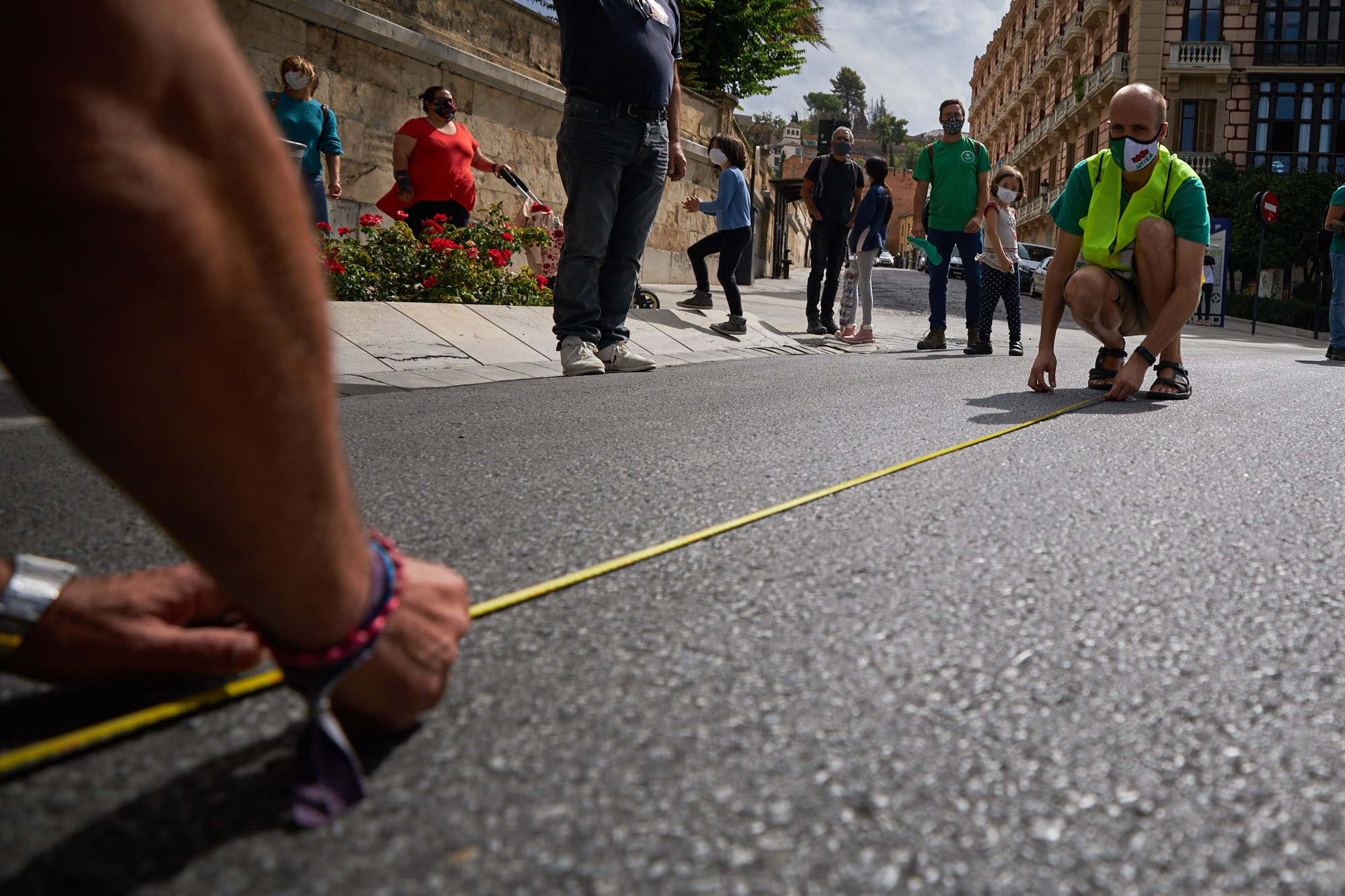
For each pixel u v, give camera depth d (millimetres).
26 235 431
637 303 7484
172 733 841
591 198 4457
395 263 5695
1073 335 9734
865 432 2777
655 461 2268
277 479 541
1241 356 7312
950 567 1460
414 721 892
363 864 672
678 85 4867
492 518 1678
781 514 1760
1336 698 1027
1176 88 31531
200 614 930
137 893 627
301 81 5941
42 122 424
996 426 2955
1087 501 1955
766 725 914
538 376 4465
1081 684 1044
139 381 463
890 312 12266
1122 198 3785
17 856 659
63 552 1341
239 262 487
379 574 743
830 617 1219
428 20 8945
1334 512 1938
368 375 4055
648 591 1297
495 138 9789
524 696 955
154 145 450
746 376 4508
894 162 125688
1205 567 1517
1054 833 750
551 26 10531
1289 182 26438
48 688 911
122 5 438
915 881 683
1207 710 986
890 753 870
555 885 659
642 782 800
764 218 19922
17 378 471
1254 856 730
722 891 661
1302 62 30672
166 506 518
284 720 871
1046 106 43562
